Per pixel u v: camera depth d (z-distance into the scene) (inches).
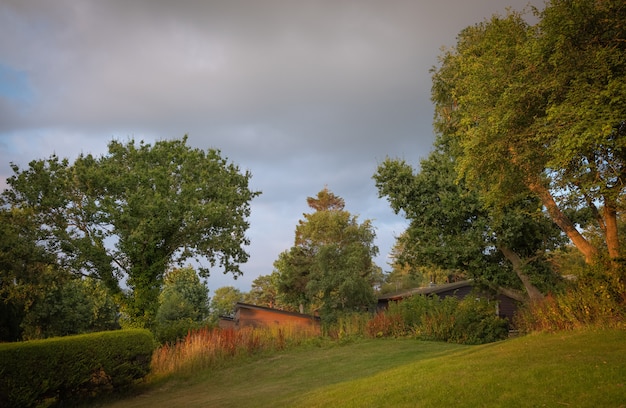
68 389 477.4
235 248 1064.2
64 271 906.7
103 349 508.4
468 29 775.7
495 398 257.3
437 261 887.7
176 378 622.8
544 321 525.0
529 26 464.8
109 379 514.3
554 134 362.6
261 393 469.1
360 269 1606.8
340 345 786.2
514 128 414.6
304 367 621.9
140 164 966.4
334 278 1524.4
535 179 478.9
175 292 2231.8
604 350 350.3
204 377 624.7
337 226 1720.0
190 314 1972.2
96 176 895.1
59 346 464.1
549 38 379.6
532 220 770.2
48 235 877.2
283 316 1567.4
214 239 1010.7
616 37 375.2
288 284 1835.6
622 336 400.8
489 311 789.2
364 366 560.4
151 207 849.5
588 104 325.7
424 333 784.9
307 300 1855.3
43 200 875.4
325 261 1577.3
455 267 897.5
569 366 301.0
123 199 921.5
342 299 1514.5
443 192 840.9
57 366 458.3
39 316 1254.3
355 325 880.3
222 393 503.2
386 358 601.6
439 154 900.0
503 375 301.9
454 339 754.2
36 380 435.2
